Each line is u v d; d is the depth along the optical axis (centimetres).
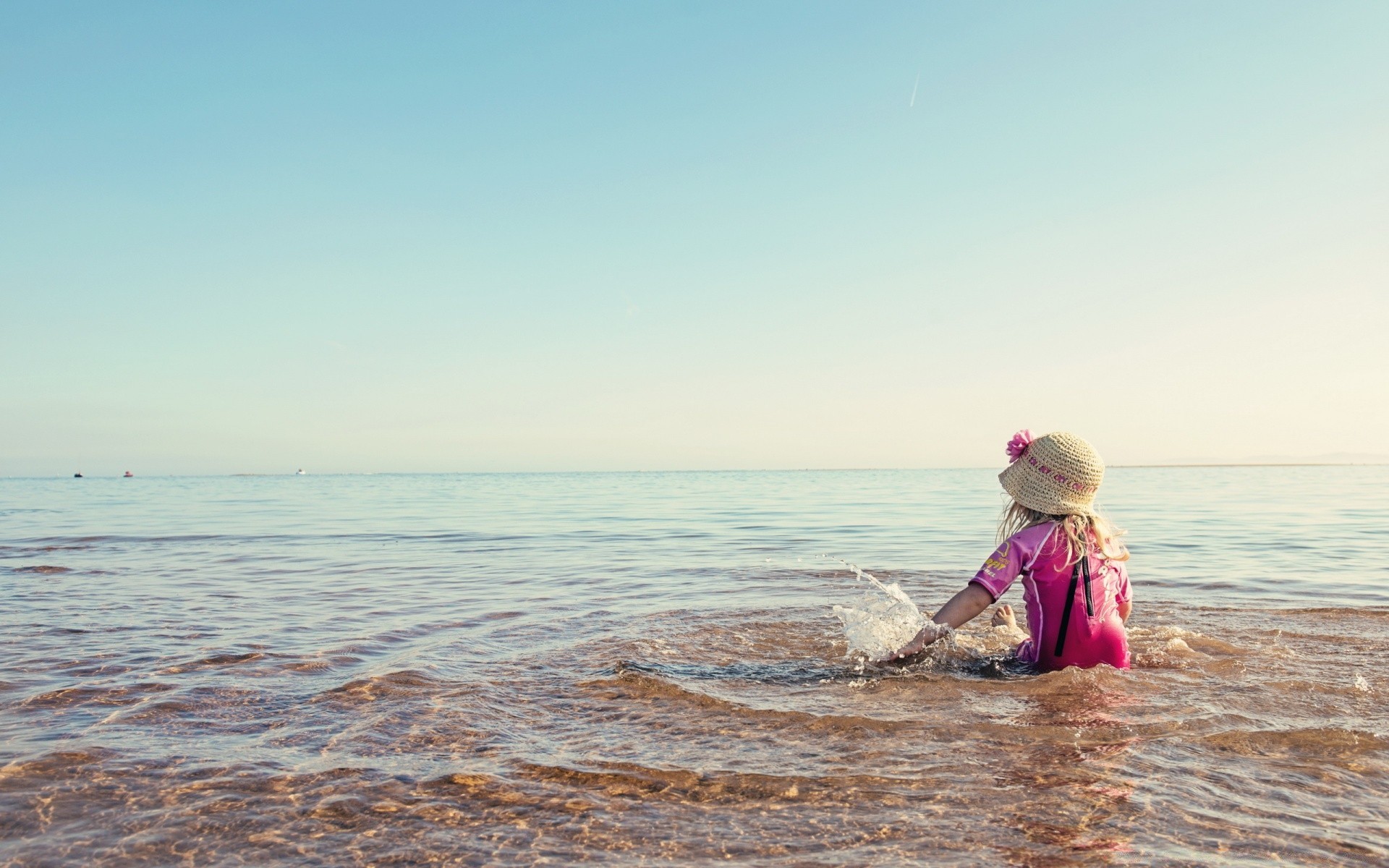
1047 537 375
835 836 200
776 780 238
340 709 317
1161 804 218
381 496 3509
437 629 498
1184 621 501
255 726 295
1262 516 1600
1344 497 2522
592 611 560
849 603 586
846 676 369
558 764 253
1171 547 1008
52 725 297
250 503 2766
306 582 734
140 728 292
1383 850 190
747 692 341
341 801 225
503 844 197
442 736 282
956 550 1016
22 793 230
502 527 1521
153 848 196
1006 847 192
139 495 3625
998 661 395
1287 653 407
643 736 282
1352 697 323
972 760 255
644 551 1024
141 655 421
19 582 725
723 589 672
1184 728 283
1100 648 369
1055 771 244
